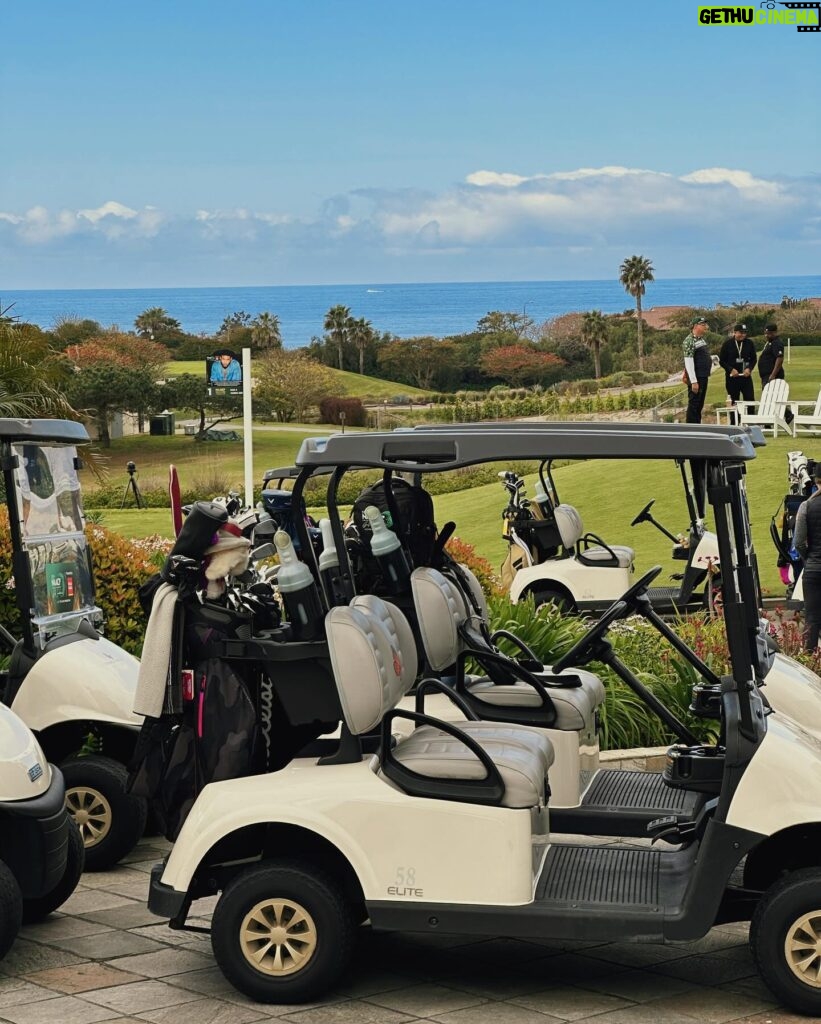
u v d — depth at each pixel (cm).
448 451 444
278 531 455
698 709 502
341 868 446
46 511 591
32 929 511
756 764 415
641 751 737
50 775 492
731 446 431
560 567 1082
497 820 420
